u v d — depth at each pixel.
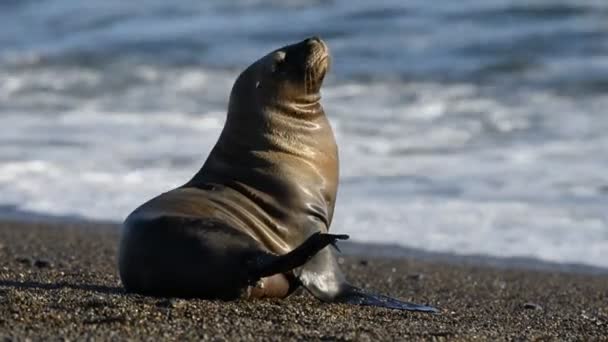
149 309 25.31
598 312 32.06
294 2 110.62
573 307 33.06
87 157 61.06
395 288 36.28
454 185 53.88
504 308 31.89
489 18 100.56
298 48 29.77
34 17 120.12
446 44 94.81
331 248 28.50
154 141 64.88
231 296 26.66
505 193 52.09
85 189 54.88
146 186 55.25
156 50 101.69
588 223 47.12
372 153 61.25
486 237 45.56
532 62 87.69
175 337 22.77
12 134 67.69
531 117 69.75
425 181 54.78
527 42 93.44
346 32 100.81
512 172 55.94
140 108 76.00
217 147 29.81
